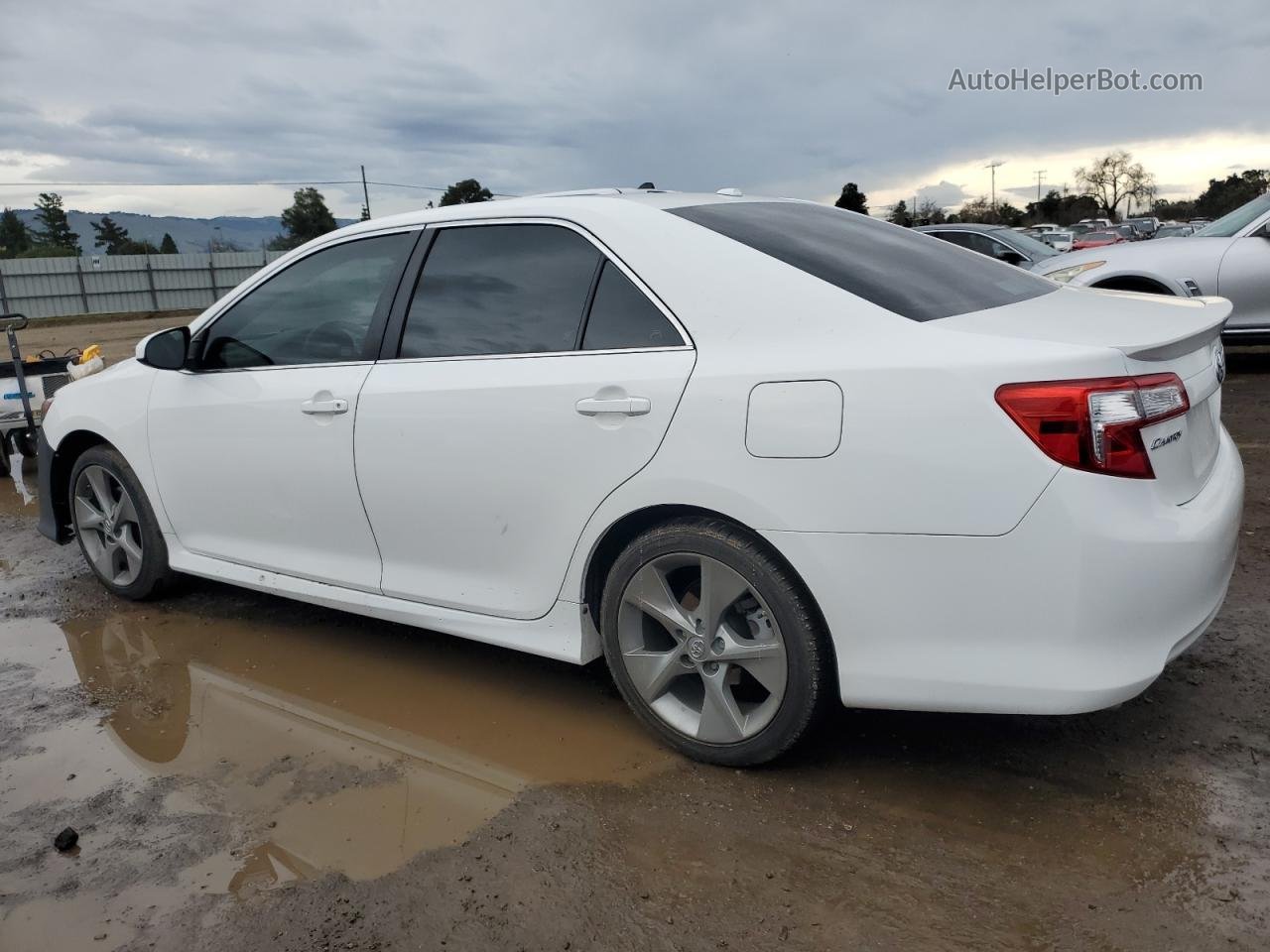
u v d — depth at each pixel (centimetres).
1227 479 276
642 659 299
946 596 245
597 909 235
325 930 233
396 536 346
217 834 273
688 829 264
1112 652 237
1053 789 272
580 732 321
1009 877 238
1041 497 232
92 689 371
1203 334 257
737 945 221
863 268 286
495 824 271
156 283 4078
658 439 276
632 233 298
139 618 442
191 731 335
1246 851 241
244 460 383
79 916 242
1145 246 852
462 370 321
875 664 257
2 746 329
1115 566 231
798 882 241
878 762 292
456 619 336
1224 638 354
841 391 250
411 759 309
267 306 384
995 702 245
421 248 345
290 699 356
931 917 226
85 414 445
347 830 272
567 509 299
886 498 246
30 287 3859
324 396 353
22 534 595
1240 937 214
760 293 274
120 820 282
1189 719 303
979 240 1221
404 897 243
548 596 312
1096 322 262
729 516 267
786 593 265
